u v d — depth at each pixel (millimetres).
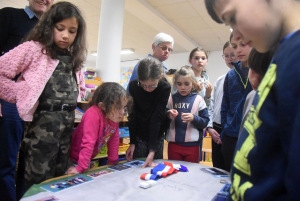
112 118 1301
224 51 2078
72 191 882
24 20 1620
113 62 3059
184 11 3836
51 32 1117
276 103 370
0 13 1572
